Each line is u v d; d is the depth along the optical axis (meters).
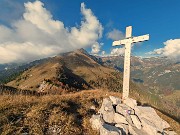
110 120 11.41
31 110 9.98
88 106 13.24
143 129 11.10
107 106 12.34
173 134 11.99
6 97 11.73
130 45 14.17
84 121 10.80
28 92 17.48
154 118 11.88
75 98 14.33
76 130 9.54
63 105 11.78
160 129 11.21
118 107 12.58
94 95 15.98
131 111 12.27
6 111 9.36
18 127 8.26
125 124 11.08
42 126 8.89
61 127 9.30
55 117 9.83
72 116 10.60
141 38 13.55
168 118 15.10
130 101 13.28
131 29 14.12
